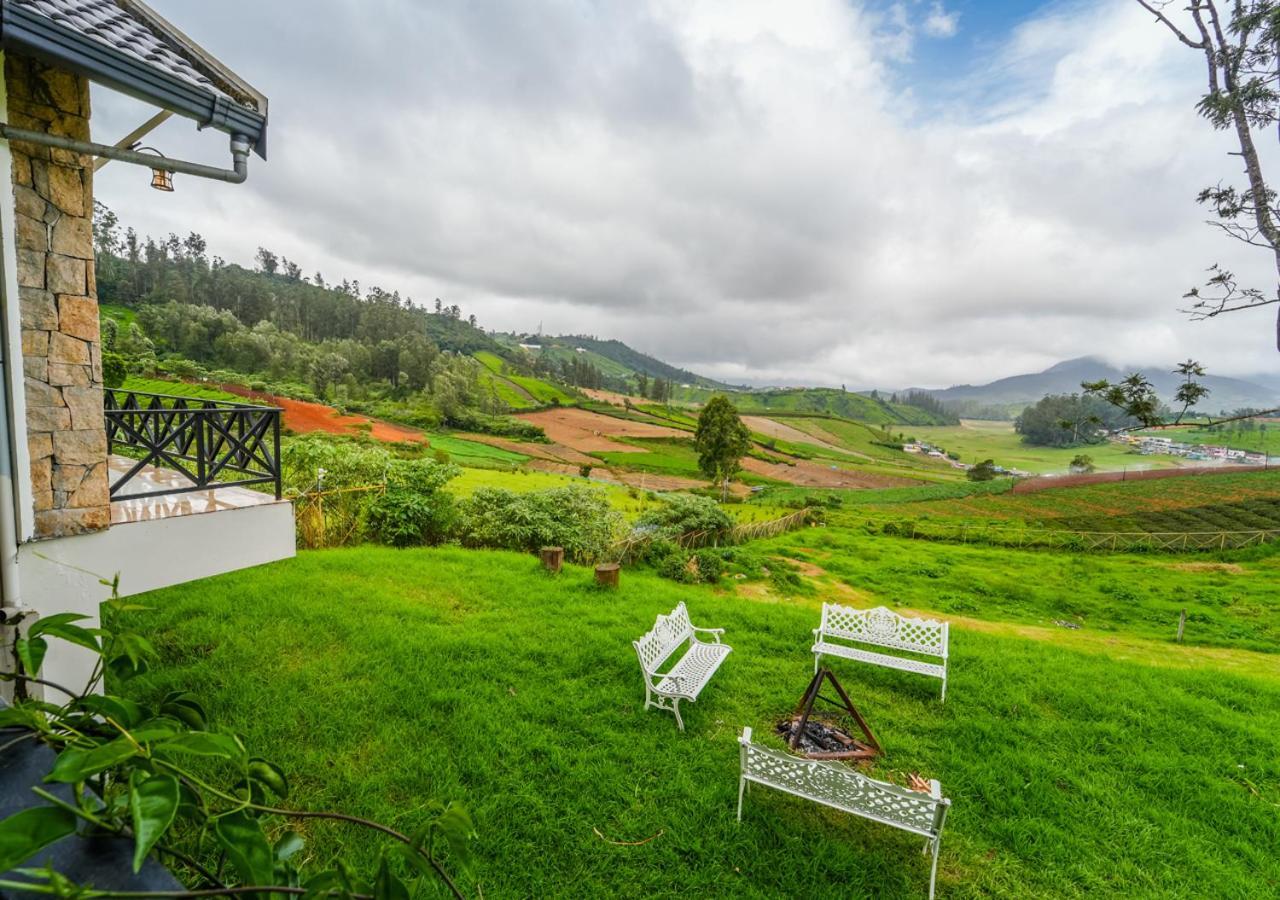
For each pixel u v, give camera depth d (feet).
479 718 15.39
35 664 3.60
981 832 12.79
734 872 11.23
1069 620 48.75
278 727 14.23
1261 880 11.91
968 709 18.56
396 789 12.51
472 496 43.52
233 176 10.91
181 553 12.77
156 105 9.64
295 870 3.97
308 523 33.12
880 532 100.22
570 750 14.49
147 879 3.02
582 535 44.55
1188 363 12.28
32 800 3.52
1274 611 54.65
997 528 105.09
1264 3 10.89
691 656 18.93
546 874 10.79
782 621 26.12
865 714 17.80
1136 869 11.91
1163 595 60.64
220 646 18.45
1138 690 20.90
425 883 10.27
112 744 2.95
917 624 19.84
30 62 9.98
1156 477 161.27
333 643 19.31
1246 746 17.37
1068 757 16.06
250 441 16.02
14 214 9.74
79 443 10.88
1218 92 11.85
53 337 10.46
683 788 13.42
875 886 11.17
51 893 2.54
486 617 23.15
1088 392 13.76
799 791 11.92
